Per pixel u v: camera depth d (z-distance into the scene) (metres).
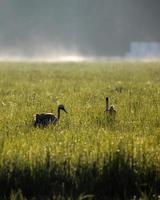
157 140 30.47
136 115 40.53
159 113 41.72
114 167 25.61
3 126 35.72
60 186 24.78
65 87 66.00
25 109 43.84
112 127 35.47
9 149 27.31
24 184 25.12
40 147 27.81
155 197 24.17
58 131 33.72
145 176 25.56
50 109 43.16
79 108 43.91
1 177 25.28
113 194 25.14
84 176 25.23
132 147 27.06
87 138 30.42
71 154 26.62
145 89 62.22
